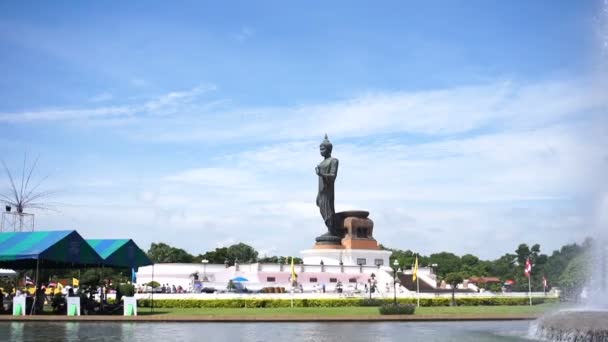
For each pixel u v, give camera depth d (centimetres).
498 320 5141
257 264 9769
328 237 11288
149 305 6588
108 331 3906
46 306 6347
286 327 4288
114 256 5703
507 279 15038
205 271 9969
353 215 11475
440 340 3409
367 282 9894
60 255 4991
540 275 12850
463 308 6775
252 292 8712
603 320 3206
